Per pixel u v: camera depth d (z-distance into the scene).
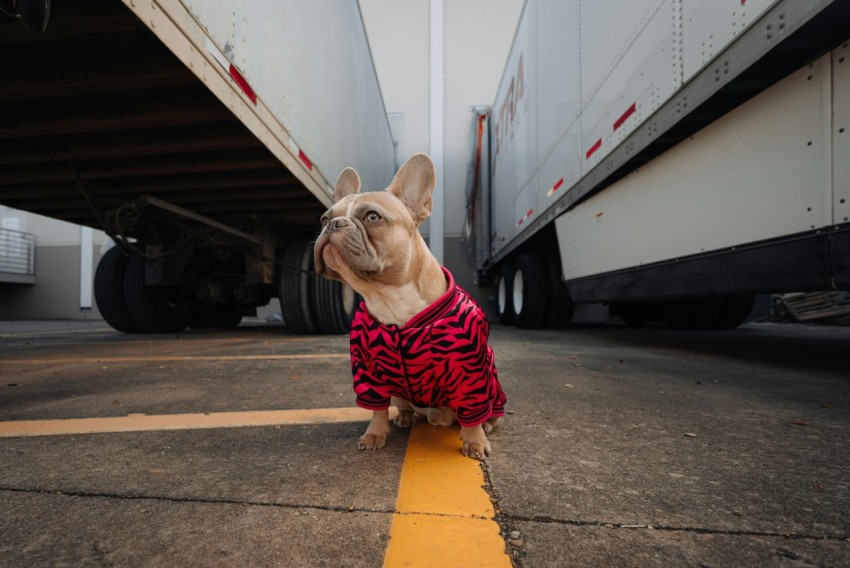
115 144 3.74
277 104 3.87
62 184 4.82
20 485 1.31
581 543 1.01
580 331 7.39
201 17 2.69
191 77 2.76
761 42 2.34
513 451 1.63
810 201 2.38
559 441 1.74
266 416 2.09
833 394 2.57
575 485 1.32
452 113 14.17
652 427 1.92
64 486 1.30
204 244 6.14
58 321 15.02
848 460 1.53
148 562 0.93
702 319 7.97
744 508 1.18
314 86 4.88
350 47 6.48
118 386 2.79
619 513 1.15
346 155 6.25
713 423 1.98
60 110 3.29
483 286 11.42
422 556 0.95
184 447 1.65
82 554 0.96
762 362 3.82
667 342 5.54
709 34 2.74
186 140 3.64
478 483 1.34
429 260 1.64
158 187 4.66
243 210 5.57
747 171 2.79
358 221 1.48
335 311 6.19
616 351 4.58
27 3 1.64
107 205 5.47
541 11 6.16
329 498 1.23
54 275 15.89
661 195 3.67
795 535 1.05
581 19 4.78
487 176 10.56
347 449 1.65
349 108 6.40
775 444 1.70
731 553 0.98
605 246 4.61
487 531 1.06
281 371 3.32
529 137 6.88
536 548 0.99
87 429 1.88
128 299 6.73
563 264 5.68
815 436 1.80
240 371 3.32
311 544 1.00
